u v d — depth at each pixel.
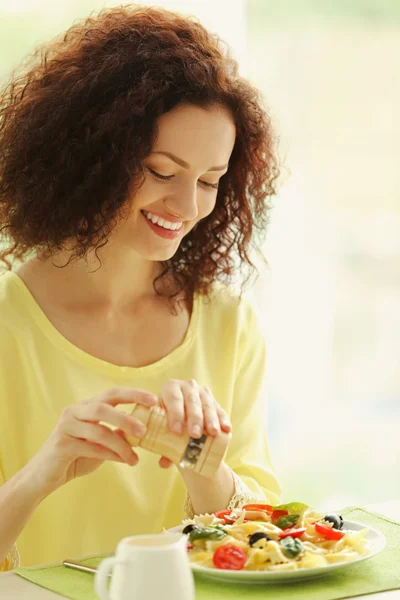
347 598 1.17
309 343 3.90
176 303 1.90
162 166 1.59
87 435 1.36
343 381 3.94
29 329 1.76
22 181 1.69
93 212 1.63
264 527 1.29
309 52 3.75
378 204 3.85
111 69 1.62
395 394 3.94
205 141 1.59
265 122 1.85
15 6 3.17
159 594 0.94
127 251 1.78
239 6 3.54
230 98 1.62
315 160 3.79
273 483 1.86
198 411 1.34
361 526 1.37
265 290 3.84
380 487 3.93
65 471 1.42
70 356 1.76
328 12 3.74
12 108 1.75
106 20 1.72
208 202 1.67
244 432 1.92
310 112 3.77
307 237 3.83
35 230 1.71
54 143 1.66
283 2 3.70
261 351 2.02
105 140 1.60
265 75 3.72
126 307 1.85
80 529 1.73
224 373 1.93
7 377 1.72
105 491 1.74
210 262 1.94
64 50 1.74
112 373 1.79
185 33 1.68
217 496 1.59
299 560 1.23
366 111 3.79
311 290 3.87
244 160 1.86
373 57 3.77
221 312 1.97
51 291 1.81
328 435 3.95
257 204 1.97
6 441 1.73
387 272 3.88
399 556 1.33
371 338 3.91
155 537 1.04
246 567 1.21
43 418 1.73
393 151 3.82
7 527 1.43
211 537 1.26
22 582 1.27
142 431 1.32
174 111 1.57
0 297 1.78
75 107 1.63
